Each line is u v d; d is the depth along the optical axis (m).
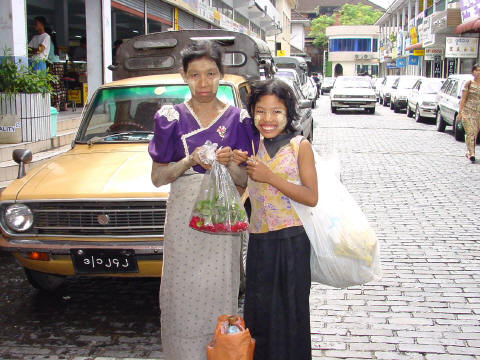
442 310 4.58
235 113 3.08
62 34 15.38
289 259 3.02
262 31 38.19
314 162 3.00
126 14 14.55
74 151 5.12
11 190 4.30
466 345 3.98
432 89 20.45
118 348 3.99
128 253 4.03
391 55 52.69
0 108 8.04
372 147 13.80
